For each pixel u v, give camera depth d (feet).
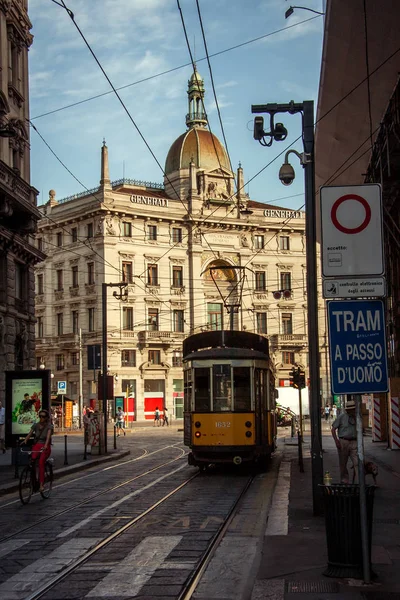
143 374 226.99
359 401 26.84
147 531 39.19
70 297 234.38
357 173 108.99
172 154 252.42
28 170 123.65
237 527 40.68
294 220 255.70
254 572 28.71
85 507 48.85
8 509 48.98
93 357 112.37
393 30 65.16
